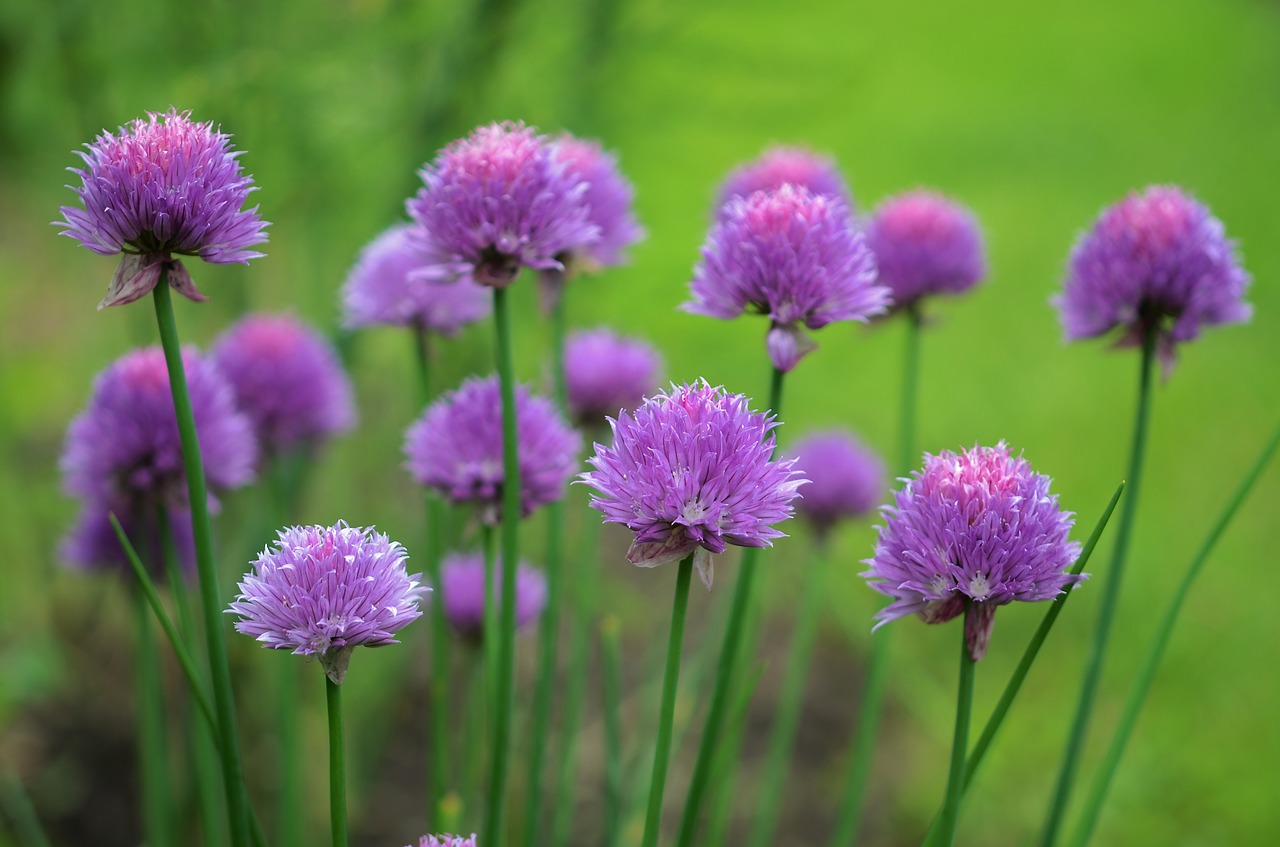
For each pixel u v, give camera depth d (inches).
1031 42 134.7
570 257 31.4
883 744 49.0
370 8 37.7
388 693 46.0
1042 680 51.3
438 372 43.9
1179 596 29.9
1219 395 72.4
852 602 52.6
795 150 33.9
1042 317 80.7
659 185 54.9
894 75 120.0
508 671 29.3
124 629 50.9
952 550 26.7
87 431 31.0
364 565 26.5
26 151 47.1
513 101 42.6
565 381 32.6
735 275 28.7
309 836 41.9
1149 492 63.1
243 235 27.3
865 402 68.4
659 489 26.5
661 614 53.9
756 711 50.6
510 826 40.3
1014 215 90.5
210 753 31.7
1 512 51.7
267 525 36.0
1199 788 45.4
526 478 30.0
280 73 36.5
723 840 43.3
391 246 32.4
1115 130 108.3
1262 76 124.0
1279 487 63.8
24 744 44.8
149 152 26.9
